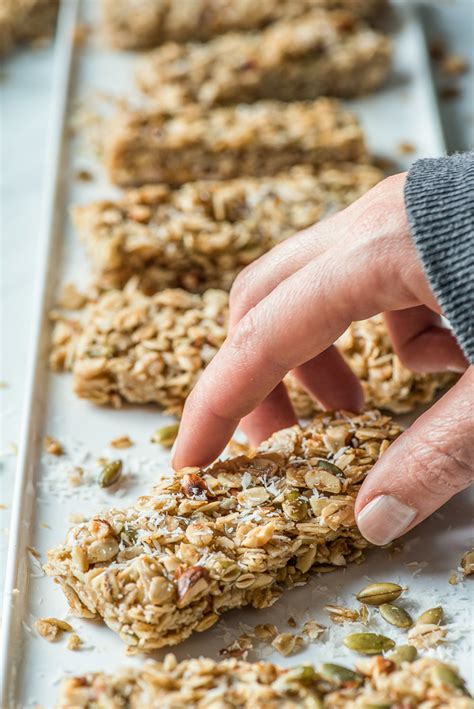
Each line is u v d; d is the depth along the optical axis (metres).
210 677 0.36
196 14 0.69
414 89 0.66
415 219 0.38
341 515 0.41
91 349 0.48
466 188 0.38
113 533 0.40
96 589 0.39
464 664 0.39
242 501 0.41
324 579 0.41
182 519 0.40
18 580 0.41
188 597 0.38
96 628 0.40
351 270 0.39
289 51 0.64
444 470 0.38
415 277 0.38
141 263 0.53
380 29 0.71
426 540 0.42
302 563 0.41
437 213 0.38
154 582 0.38
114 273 0.52
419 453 0.39
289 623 0.40
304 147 0.59
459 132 0.66
